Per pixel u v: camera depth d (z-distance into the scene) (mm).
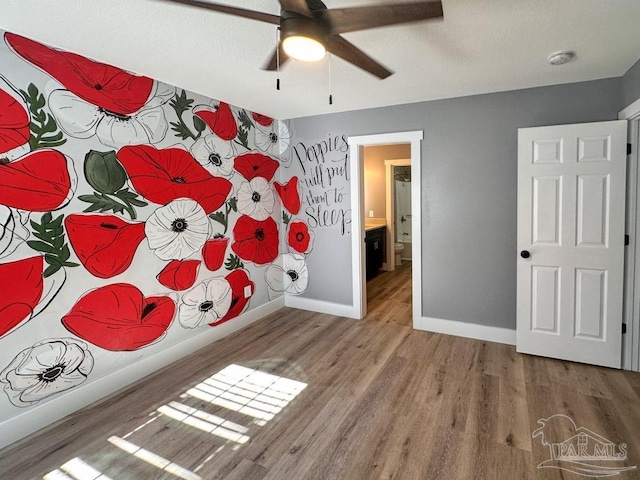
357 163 3771
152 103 2738
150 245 2783
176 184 2965
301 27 1340
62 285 2244
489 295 3266
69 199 2258
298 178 4168
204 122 3193
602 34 2002
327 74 2621
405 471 1757
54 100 2160
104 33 1973
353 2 1640
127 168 2588
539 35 2008
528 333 2955
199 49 2182
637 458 1795
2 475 1793
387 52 2223
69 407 2297
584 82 2764
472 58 2324
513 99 3010
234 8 1332
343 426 2109
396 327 3686
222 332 3502
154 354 2848
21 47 2008
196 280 3201
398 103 3441
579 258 2730
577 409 2199
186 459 1881
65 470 1820
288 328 3721
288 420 2186
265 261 4094
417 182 3463
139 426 2162
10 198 1986
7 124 1965
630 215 2607
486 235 3227
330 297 4145
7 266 1988
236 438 2035
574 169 2689
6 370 2006
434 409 2244
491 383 2533
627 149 2557
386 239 6352
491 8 1719
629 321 2668
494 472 1732
